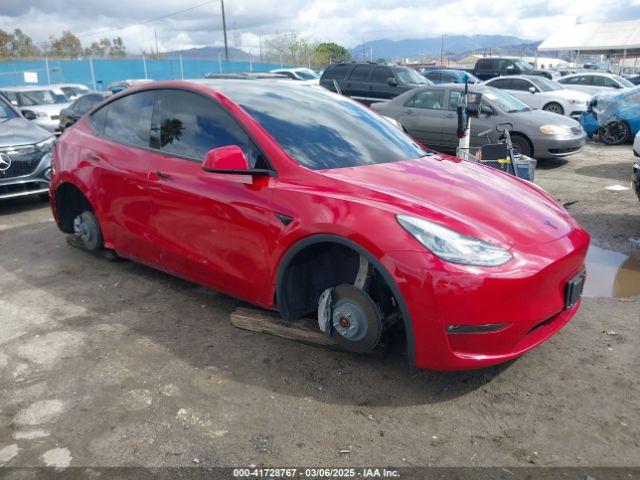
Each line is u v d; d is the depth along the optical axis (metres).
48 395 3.02
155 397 2.99
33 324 3.88
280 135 3.55
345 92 16.38
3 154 6.75
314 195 3.13
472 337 2.77
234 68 40.41
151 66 38.91
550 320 3.10
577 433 2.69
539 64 43.91
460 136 6.65
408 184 3.28
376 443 2.63
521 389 3.05
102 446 2.62
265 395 3.01
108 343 3.59
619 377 3.16
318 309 3.29
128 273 4.80
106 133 4.66
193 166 3.78
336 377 3.17
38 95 17.89
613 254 5.38
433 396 2.99
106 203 4.49
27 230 6.29
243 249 3.45
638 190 5.92
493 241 2.84
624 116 12.58
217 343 3.57
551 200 3.66
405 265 2.76
